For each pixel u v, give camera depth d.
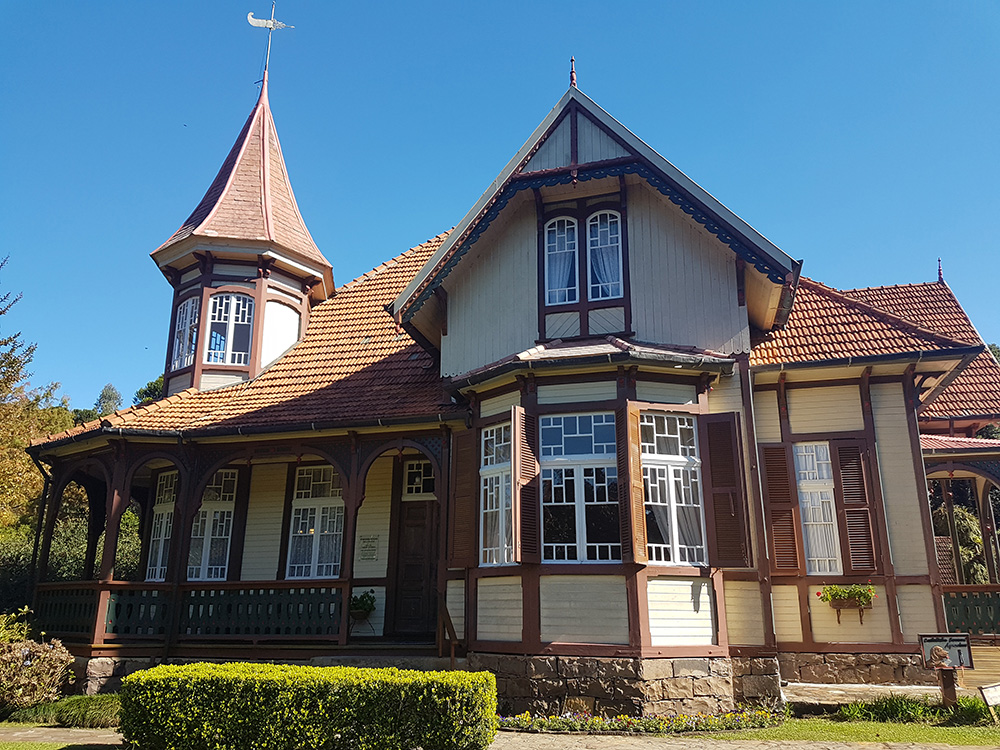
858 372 12.82
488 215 13.08
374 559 14.38
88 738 9.78
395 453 14.77
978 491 16.89
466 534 11.73
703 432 11.24
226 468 15.55
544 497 11.09
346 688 7.96
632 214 12.99
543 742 8.88
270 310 17.05
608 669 10.12
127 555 23.52
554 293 13.02
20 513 25.30
